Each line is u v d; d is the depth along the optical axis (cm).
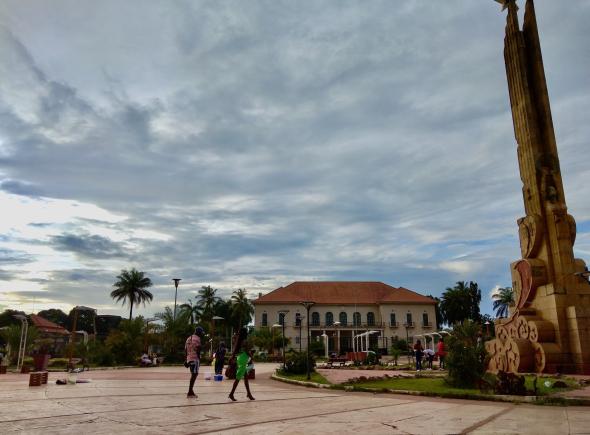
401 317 9481
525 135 2175
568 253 1945
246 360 1152
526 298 2014
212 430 678
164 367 3672
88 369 3058
